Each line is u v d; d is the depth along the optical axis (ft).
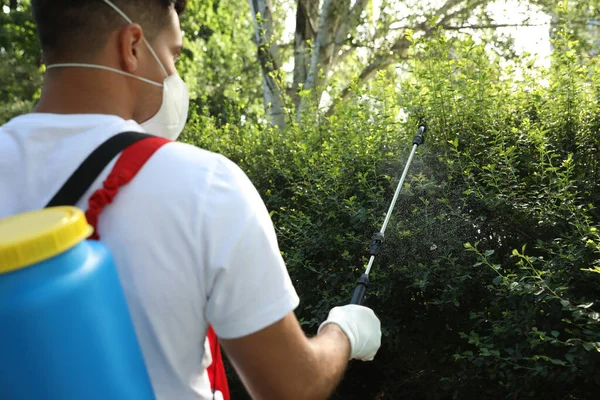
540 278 8.41
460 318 10.23
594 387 8.94
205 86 42.22
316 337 4.34
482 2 28.76
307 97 16.05
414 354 10.78
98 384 3.17
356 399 11.49
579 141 10.87
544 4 26.71
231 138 19.03
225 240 3.62
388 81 14.23
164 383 3.81
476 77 12.09
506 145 11.14
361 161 11.94
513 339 9.04
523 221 9.91
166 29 4.28
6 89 42.27
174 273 3.60
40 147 3.84
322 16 28.63
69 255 3.16
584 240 8.79
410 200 10.66
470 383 9.66
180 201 3.61
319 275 10.84
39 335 3.00
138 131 3.96
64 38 3.96
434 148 11.42
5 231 3.14
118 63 4.05
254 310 3.67
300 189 12.38
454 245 9.84
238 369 3.85
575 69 11.41
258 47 29.48
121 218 3.60
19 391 3.03
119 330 3.34
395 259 10.30
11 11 43.57
